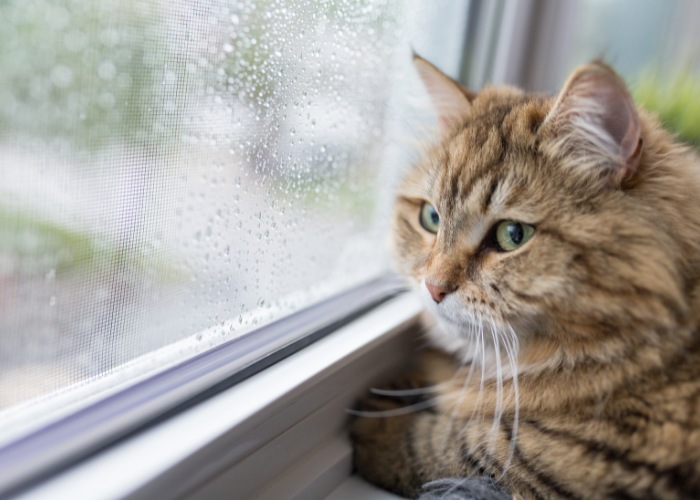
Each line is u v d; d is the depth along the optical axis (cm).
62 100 57
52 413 59
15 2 52
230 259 84
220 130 78
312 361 85
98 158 62
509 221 92
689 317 84
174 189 72
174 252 74
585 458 81
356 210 125
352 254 125
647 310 82
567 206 87
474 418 95
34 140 55
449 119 116
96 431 60
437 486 83
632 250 83
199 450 62
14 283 56
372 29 113
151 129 68
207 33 73
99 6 60
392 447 95
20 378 57
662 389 83
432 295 98
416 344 119
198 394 71
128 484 55
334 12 98
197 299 79
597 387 86
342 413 96
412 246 113
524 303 87
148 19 65
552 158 91
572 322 85
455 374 110
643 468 78
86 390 63
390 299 118
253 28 80
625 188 88
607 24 160
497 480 85
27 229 56
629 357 85
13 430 55
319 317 100
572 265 84
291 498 79
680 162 95
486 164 96
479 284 92
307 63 94
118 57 63
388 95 126
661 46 164
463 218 97
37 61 55
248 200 86
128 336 69
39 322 59
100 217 63
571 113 88
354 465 96
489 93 115
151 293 71
